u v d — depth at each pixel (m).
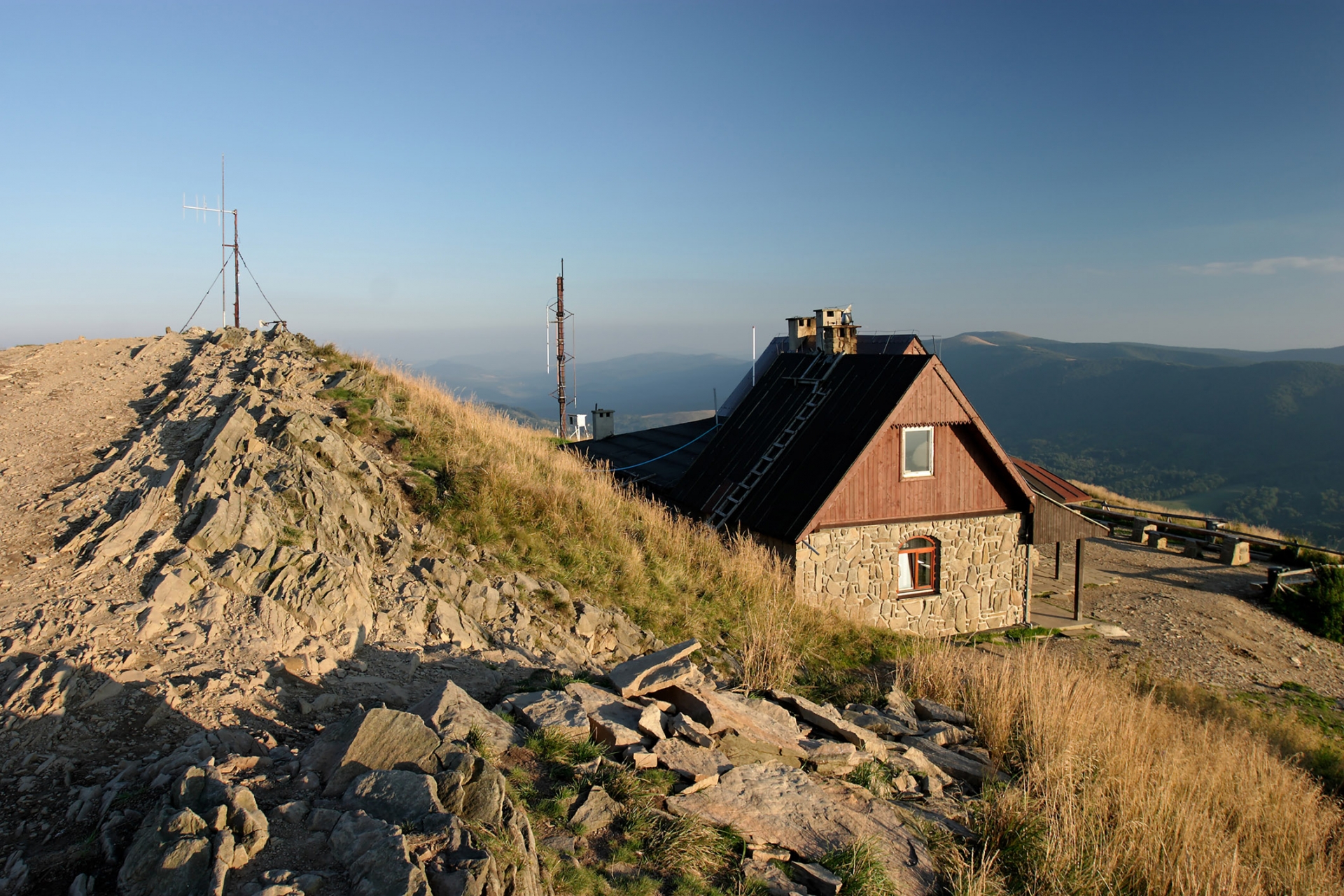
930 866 6.36
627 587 12.60
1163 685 16.48
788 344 26.12
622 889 4.98
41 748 5.21
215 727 5.80
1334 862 9.25
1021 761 9.65
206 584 7.77
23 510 8.80
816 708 9.29
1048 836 7.17
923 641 15.74
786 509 19.19
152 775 4.98
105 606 7.06
